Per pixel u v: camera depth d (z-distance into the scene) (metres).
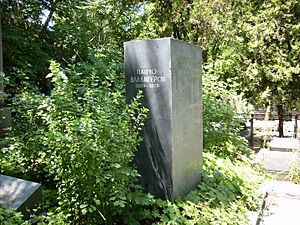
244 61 9.04
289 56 8.79
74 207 2.78
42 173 3.63
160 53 3.14
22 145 3.54
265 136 7.05
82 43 8.23
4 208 2.24
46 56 7.36
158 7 10.98
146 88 3.21
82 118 2.60
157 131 3.19
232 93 6.29
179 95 3.27
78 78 4.52
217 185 3.85
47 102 2.93
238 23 9.13
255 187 4.34
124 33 12.30
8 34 6.96
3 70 6.05
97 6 11.20
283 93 9.05
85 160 2.54
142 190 3.15
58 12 8.57
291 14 8.59
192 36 10.09
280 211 3.80
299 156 5.51
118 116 3.00
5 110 4.55
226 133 5.47
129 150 2.82
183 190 3.39
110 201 2.74
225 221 3.10
